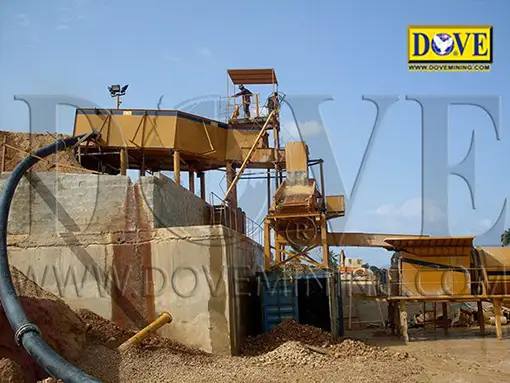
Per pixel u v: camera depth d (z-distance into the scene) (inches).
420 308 1173.7
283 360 565.3
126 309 615.5
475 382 516.4
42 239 642.8
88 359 478.9
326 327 840.3
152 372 478.0
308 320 849.5
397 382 501.0
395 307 885.2
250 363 552.4
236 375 484.4
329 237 948.6
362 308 1182.3
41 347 408.2
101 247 634.8
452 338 856.9
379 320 1157.1
